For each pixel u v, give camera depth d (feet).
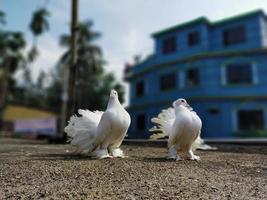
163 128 19.75
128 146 30.91
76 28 41.45
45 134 61.72
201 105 65.92
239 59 65.82
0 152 23.53
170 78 72.08
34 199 9.96
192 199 9.94
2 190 11.03
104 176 13.08
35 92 174.70
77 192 10.72
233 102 65.05
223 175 13.66
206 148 25.76
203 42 70.49
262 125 63.10
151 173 13.71
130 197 10.12
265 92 63.67
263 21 69.21
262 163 17.63
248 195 10.44
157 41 78.79
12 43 123.34
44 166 15.25
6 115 112.06
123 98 138.10
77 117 20.12
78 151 19.97
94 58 111.34
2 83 119.65
